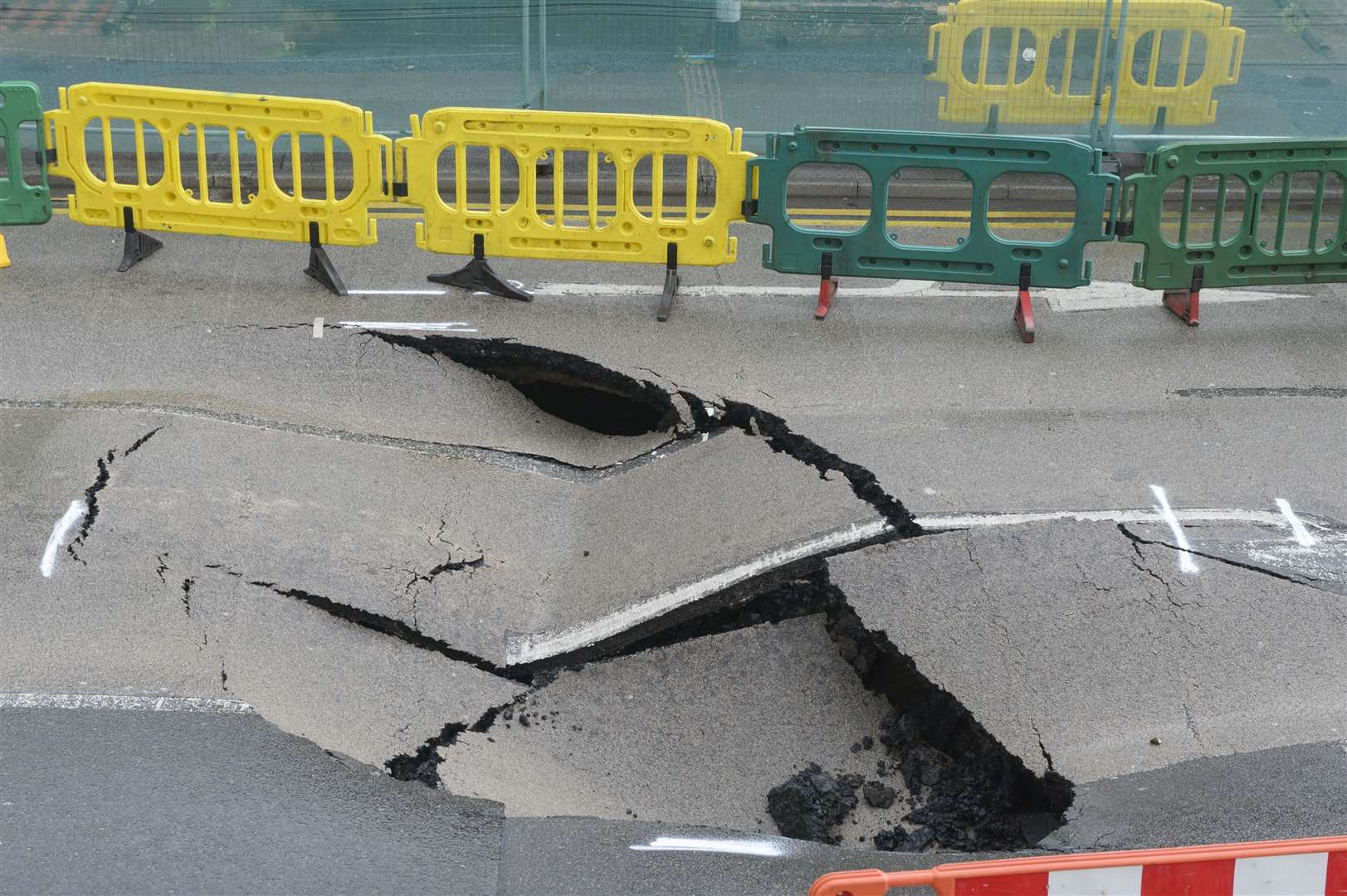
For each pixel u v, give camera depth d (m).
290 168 12.52
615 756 6.68
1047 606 6.95
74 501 7.45
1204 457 8.29
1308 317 10.20
